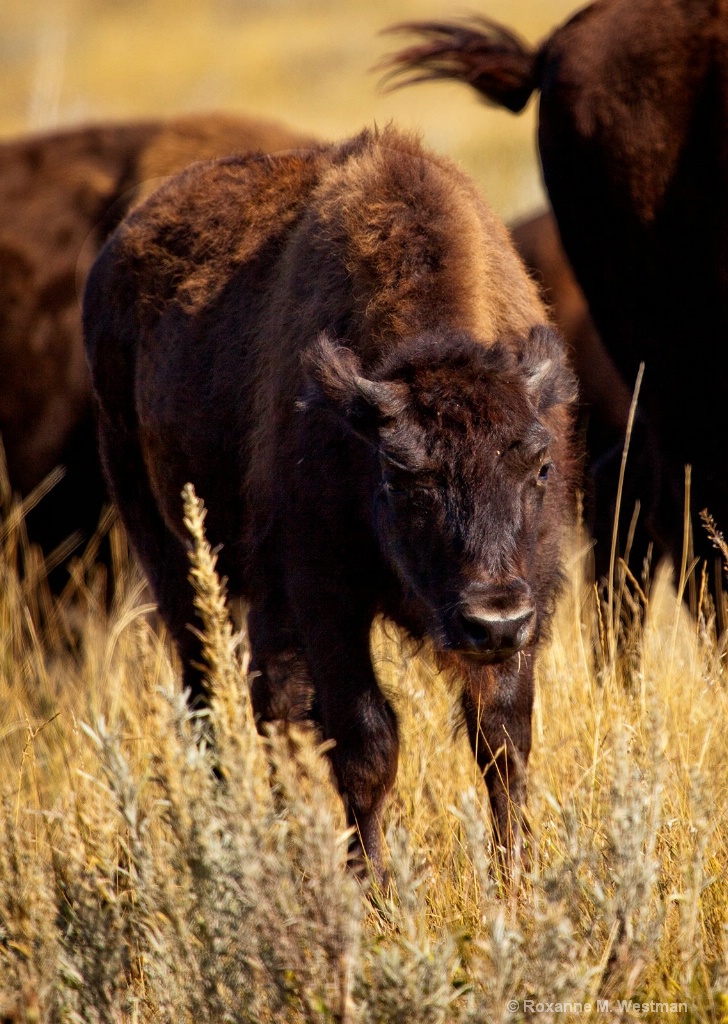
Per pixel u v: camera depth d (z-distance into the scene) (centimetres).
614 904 1241
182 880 1254
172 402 2044
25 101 8831
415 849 1552
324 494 1683
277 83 11519
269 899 1190
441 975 1150
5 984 1282
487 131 8106
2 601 2716
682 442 2048
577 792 1562
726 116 1878
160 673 1942
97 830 1527
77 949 1301
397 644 1850
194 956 1230
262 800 1250
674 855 1448
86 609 2917
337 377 1558
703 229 1925
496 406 1498
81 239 2962
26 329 2956
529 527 1534
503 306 1770
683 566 1989
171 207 2170
